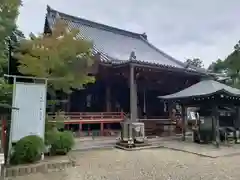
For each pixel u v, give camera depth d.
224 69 28.98
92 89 16.88
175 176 5.52
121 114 14.73
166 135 14.25
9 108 6.16
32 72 7.72
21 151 5.99
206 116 11.01
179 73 17.27
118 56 17.08
